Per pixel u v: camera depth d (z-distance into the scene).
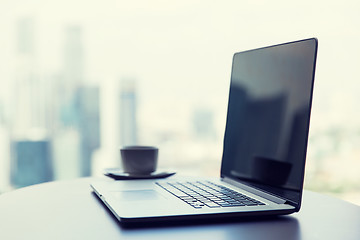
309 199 0.99
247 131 1.04
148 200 0.83
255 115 1.02
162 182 1.10
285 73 0.90
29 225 0.72
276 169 0.88
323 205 0.92
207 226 0.72
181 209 0.75
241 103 1.10
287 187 0.83
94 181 1.21
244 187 1.01
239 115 1.10
